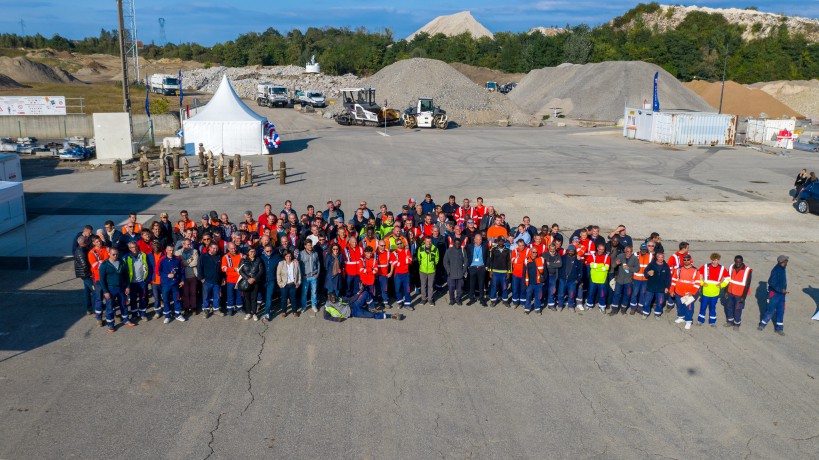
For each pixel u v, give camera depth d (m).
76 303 13.71
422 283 14.07
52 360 10.98
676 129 45.03
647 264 13.37
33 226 20.34
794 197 26.23
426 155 38.41
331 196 25.73
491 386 10.26
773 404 9.87
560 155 39.28
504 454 8.38
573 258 13.51
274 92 70.94
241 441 8.59
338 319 12.95
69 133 44.97
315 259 13.30
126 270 12.31
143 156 29.98
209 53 143.38
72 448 8.38
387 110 55.50
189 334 12.23
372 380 10.40
